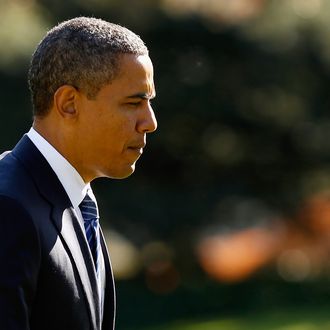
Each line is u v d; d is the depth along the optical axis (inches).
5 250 353.7
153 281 2262.6
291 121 2287.2
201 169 2341.3
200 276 2292.1
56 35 378.3
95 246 391.9
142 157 2262.6
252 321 2094.0
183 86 2172.7
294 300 2292.1
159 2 2177.7
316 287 2316.7
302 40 2172.7
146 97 377.7
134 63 374.9
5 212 358.6
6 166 376.5
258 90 2214.6
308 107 2262.6
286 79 2190.0
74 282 367.9
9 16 1911.9
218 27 2162.9
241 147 2338.8
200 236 2241.6
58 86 376.2
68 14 2081.7
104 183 2190.0
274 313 2185.0
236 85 2206.0
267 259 2374.5
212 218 2278.5
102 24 379.6
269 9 2169.0
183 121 2245.3
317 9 2183.8
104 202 2166.6
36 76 381.1
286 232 2395.4
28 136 386.0
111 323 408.8
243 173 2372.0
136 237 2169.0
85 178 386.0
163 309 2223.2
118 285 2237.9
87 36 374.0
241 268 2341.3
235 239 2338.8
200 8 2172.7
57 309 363.3
